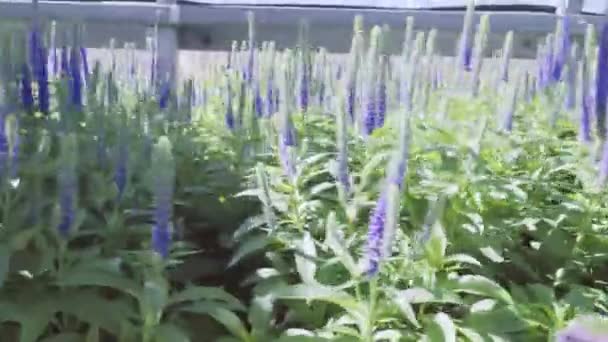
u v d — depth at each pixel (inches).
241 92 56.2
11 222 36.6
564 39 56.9
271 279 39.8
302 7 116.2
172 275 43.6
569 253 44.2
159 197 31.7
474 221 40.2
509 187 41.4
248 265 46.1
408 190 39.9
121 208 43.2
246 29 112.8
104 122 46.9
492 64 58.4
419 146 41.3
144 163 45.2
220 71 75.7
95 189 41.6
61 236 34.3
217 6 113.6
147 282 32.3
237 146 55.1
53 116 50.9
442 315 32.8
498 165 44.7
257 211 50.3
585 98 44.9
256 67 58.3
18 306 33.2
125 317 34.0
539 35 109.2
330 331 33.8
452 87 49.3
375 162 38.5
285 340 32.7
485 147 44.2
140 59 92.0
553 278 43.4
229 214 50.4
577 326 16.9
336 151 48.0
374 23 111.5
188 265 45.8
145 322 32.2
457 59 49.2
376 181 42.2
